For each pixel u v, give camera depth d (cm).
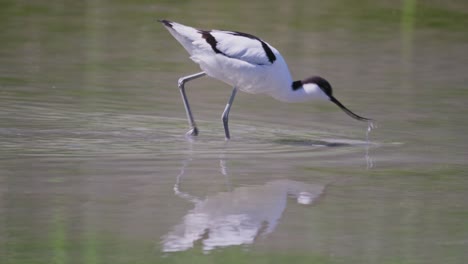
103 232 926
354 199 1081
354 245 908
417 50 2302
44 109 1569
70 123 1470
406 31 2541
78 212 990
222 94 1811
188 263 837
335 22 2616
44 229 929
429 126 1545
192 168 1211
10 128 1412
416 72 2047
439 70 2077
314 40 2367
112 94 1734
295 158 1298
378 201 1073
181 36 1442
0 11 2598
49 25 2456
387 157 1317
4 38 2262
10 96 1664
